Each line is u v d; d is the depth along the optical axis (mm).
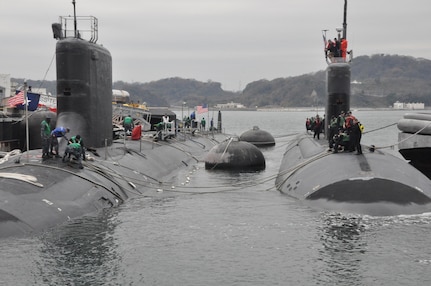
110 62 23750
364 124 129000
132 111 46406
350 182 18188
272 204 19141
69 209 15695
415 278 11594
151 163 26375
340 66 27609
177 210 18109
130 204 18875
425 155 29484
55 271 11672
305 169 22125
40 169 17531
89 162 20094
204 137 48656
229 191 22641
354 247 13641
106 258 12625
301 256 13008
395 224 15617
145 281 11375
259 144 55906
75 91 21469
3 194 14656
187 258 12859
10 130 33812
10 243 13086
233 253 13266
